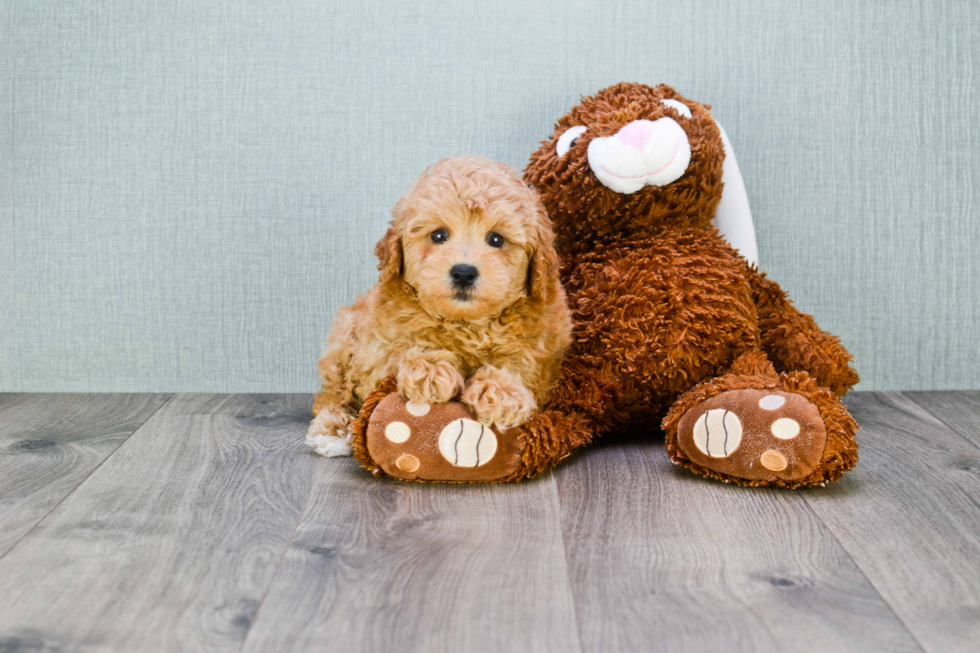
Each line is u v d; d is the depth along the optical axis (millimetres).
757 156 2041
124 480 1424
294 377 2094
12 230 2051
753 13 2000
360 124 2014
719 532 1201
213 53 1988
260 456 1570
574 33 1999
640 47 2004
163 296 2066
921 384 2094
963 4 2010
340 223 2039
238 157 2018
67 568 1071
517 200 1402
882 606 980
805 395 1388
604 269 1635
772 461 1344
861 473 1470
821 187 2057
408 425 1370
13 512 1268
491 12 1988
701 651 882
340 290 2064
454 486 1408
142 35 1982
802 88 2023
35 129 2016
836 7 2002
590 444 1673
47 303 2074
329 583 1033
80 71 1995
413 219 1387
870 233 2074
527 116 2020
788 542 1165
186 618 945
